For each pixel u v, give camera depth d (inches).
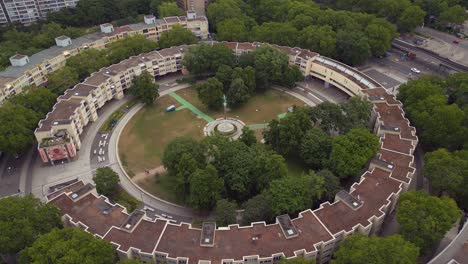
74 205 6688.0
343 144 7839.6
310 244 5949.8
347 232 6136.8
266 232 6141.7
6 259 6496.1
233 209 6742.1
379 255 5315.0
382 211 6491.1
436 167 7194.9
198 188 7032.5
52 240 5551.2
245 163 7637.8
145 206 7741.1
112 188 7760.8
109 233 6127.0
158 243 5994.1
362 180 7106.3
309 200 6865.2
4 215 5964.6
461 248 5679.1
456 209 6279.5
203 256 5787.4
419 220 6013.8
